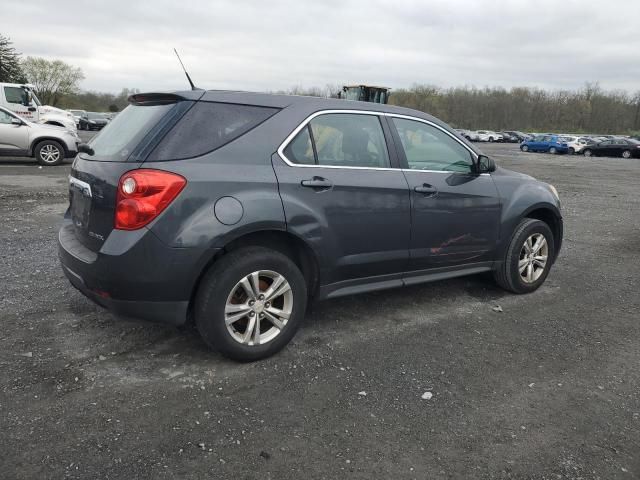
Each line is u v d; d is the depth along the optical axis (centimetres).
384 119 406
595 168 2475
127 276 304
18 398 292
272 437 269
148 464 244
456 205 435
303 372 337
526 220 498
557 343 398
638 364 367
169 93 338
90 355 346
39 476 233
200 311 325
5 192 948
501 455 262
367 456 257
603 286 547
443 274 449
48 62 8244
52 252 579
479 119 9594
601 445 273
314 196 353
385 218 389
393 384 327
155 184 300
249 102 346
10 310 412
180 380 320
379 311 450
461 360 364
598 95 9850
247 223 322
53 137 1410
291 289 351
